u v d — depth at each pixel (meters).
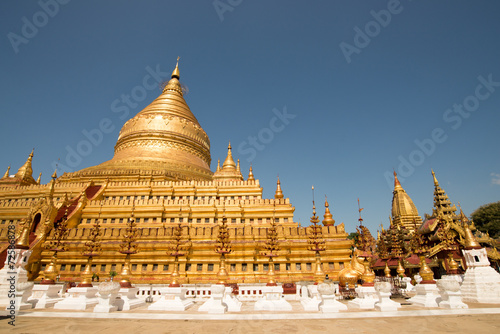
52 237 35.44
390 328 14.24
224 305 20.14
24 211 43.19
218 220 40.88
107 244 33.97
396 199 64.75
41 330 13.98
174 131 62.00
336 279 32.34
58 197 46.66
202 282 32.12
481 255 23.81
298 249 33.94
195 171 56.50
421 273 23.58
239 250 33.72
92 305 21.70
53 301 22.19
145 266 33.50
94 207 42.09
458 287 19.78
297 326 14.88
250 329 14.25
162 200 42.59
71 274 33.25
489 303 22.00
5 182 54.84
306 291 27.22
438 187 44.69
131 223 28.77
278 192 47.38
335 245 33.81
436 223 41.34
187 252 32.56
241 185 47.84
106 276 32.81
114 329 14.28
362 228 27.38
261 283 30.62
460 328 14.09
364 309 20.08
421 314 17.81
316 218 26.86
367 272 22.78
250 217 41.16
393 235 36.47
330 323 15.55
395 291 27.95
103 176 50.34
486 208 69.31
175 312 19.59
